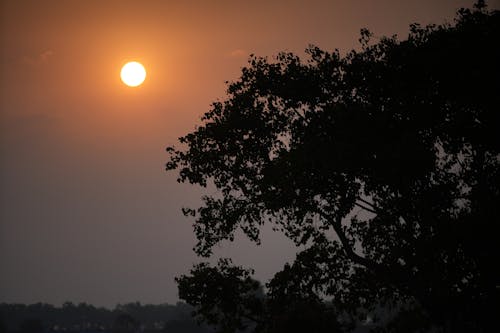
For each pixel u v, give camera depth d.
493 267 93.12
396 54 95.38
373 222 99.00
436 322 98.75
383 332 111.25
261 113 101.31
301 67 100.38
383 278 100.44
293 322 120.19
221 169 104.31
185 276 117.69
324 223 101.88
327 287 104.19
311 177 96.50
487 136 93.44
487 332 95.56
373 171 93.75
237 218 104.50
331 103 99.50
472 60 93.81
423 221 95.44
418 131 96.19
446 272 95.88
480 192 94.50
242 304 119.81
